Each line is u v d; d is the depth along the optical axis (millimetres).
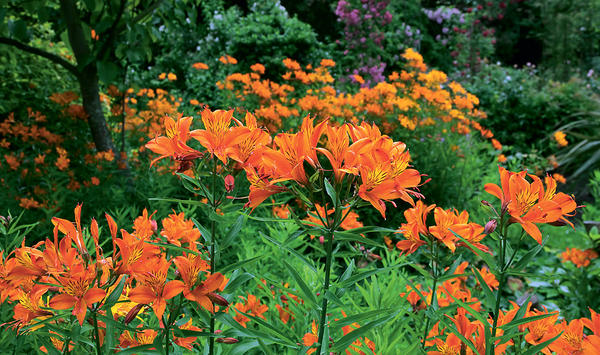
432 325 1633
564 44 13367
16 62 5336
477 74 11445
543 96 9320
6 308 1851
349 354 1487
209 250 1263
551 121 9188
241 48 9555
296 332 1787
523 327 1439
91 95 4656
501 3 13477
